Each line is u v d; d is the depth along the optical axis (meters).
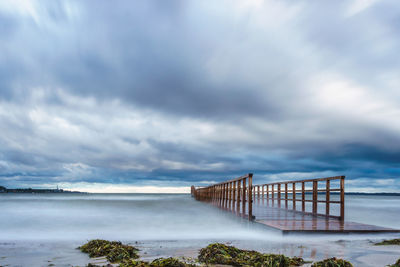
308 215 10.09
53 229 8.42
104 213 13.06
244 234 7.66
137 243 6.20
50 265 4.12
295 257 4.17
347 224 7.45
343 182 8.30
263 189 17.44
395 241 5.79
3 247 5.66
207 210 15.43
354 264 3.90
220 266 3.87
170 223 9.84
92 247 5.23
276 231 6.62
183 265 3.76
